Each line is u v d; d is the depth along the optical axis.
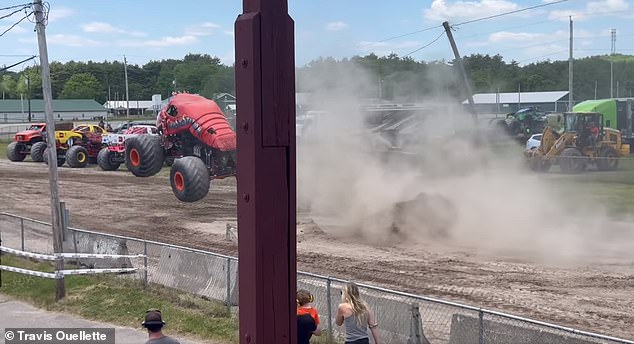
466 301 11.69
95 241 15.13
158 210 24.20
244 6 3.09
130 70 153.88
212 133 22.58
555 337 7.86
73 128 44.19
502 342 8.23
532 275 13.50
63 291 12.87
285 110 3.06
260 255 2.98
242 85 3.03
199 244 18.05
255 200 2.97
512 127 41.28
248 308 3.04
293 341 3.08
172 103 23.69
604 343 8.22
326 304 10.32
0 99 138.62
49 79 13.14
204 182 22.23
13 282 14.23
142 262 14.72
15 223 22.16
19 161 46.09
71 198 27.75
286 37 3.06
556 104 63.97
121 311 11.84
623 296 11.90
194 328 10.71
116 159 38.44
